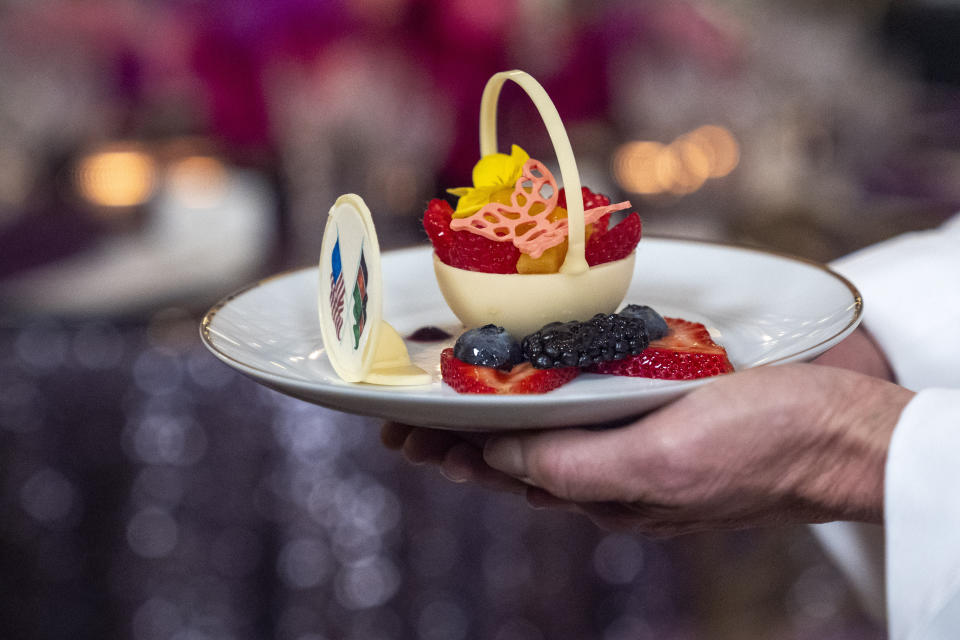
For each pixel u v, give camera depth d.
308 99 1.80
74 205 1.99
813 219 1.99
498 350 0.97
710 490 0.88
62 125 2.08
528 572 1.93
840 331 0.96
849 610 2.15
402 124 1.82
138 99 1.99
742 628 2.10
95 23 1.92
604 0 1.83
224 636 1.90
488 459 0.92
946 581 0.83
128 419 1.73
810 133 2.10
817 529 1.30
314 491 1.82
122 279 1.75
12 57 2.00
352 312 1.00
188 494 1.80
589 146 1.97
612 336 0.96
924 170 2.22
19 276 1.75
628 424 0.92
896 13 2.94
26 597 1.83
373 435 1.80
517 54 1.76
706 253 1.31
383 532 1.85
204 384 1.73
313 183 1.92
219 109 1.80
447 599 1.92
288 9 1.73
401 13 1.74
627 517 1.02
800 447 0.88
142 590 1.85
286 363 1.07
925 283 1.24
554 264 1.05
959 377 1.20
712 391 0.86
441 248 1.13
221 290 1.77
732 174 2.01
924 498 0.84
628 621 2.02
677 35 1.83
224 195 1.84
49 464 1.74
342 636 1.92
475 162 1.80
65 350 1.68
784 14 2.06
